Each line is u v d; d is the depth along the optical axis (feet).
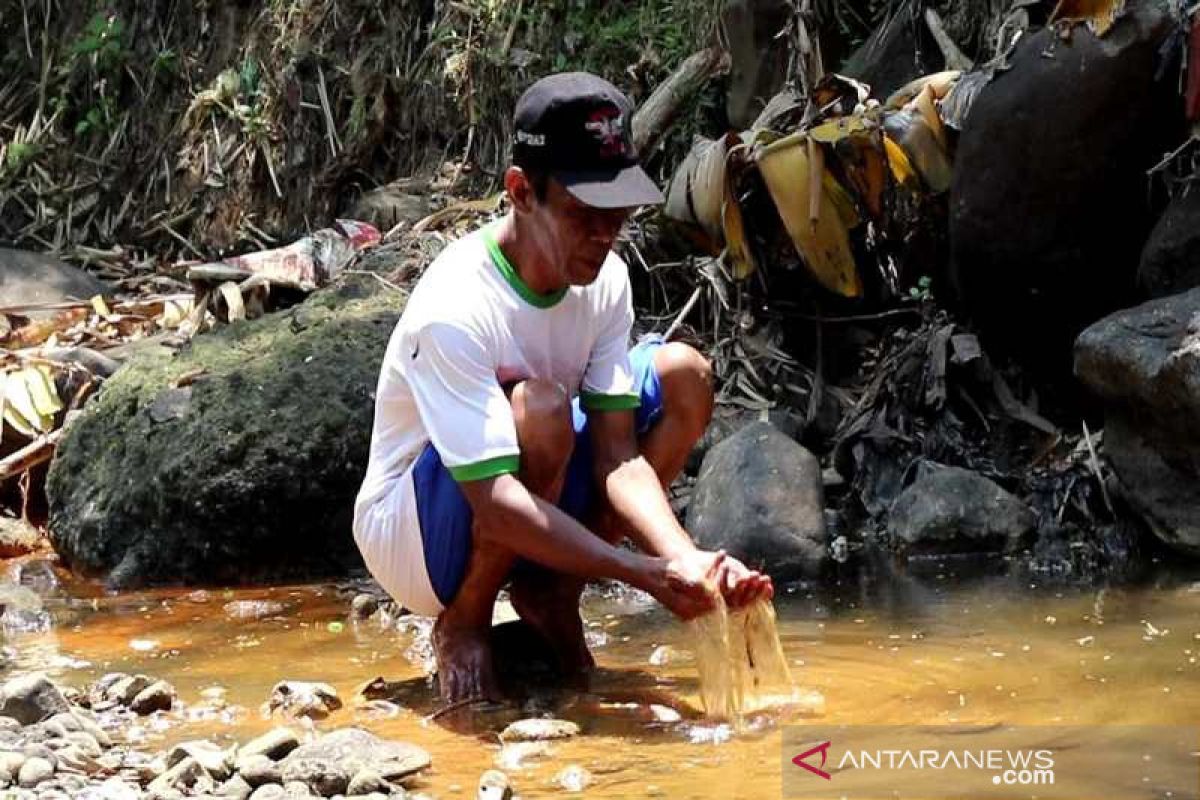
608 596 15.37
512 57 24.22
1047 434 17.11
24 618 15.40
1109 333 15.44
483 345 11.32
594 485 12.05
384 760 10.46
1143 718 10.90
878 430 17.58
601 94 11.00
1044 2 17.56
